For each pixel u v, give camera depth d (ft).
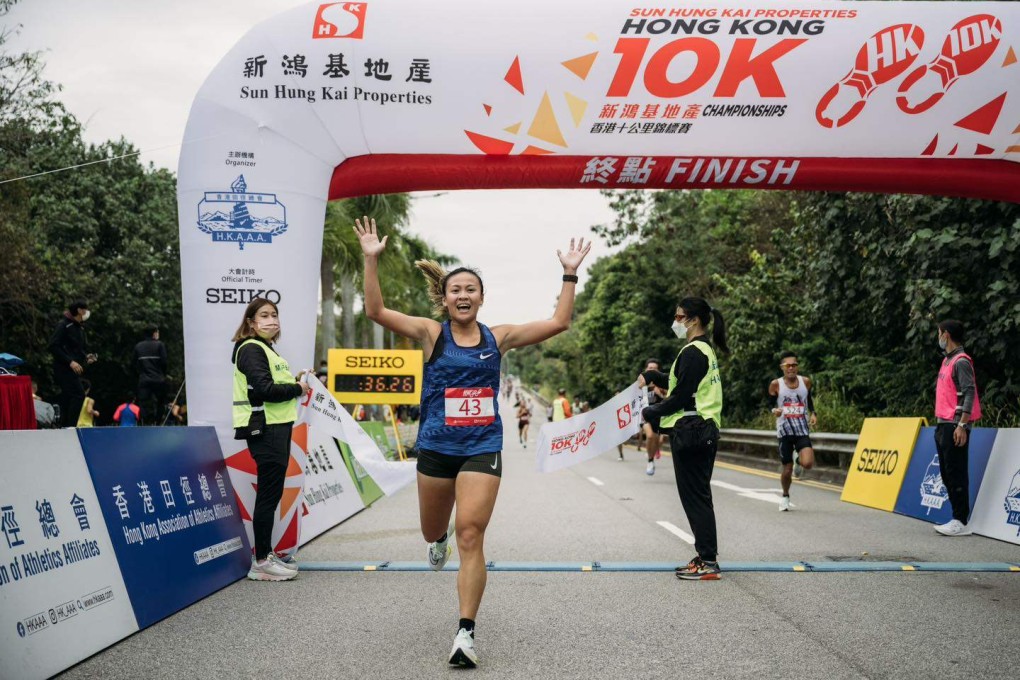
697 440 19.42
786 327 75.00
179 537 17.62
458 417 13.82
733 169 25.08
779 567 20.59
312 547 24.47
